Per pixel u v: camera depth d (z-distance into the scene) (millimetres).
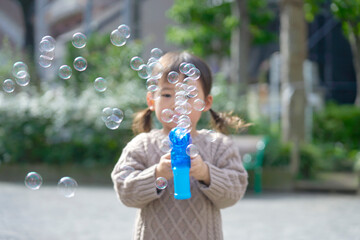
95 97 7957
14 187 6848
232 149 2209
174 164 1909
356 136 11305
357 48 6516
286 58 8555
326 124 11383
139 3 12656
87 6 12641
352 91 15906
